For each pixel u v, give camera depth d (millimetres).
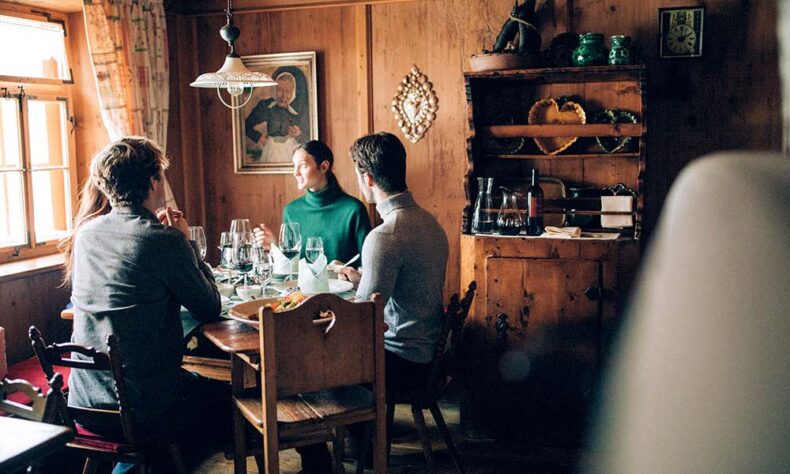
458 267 3920
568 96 3514
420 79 3877
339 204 3496
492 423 3180
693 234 249
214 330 2283
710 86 3385
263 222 4270
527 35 3268
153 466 2271
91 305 2182
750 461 215
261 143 4199
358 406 2170
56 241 3682
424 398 2514
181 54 4215
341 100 4047
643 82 3068
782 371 218
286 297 2434
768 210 237
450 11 3801
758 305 227
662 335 243
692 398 229
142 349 2154
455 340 2629
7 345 3168
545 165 3588
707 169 263
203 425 2656
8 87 3369
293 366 2002
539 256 3064
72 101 3760
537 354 3107
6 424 1631
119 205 2248
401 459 2963
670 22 3369
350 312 2062
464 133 3848
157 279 2174
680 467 225
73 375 2242
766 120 3326
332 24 4008
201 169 4316
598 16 3494
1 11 3352
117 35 3533
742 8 3312
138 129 3643
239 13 4121
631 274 2971
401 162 2492
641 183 3162
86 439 2131
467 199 3354
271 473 2010
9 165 3477
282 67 4098
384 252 2393
